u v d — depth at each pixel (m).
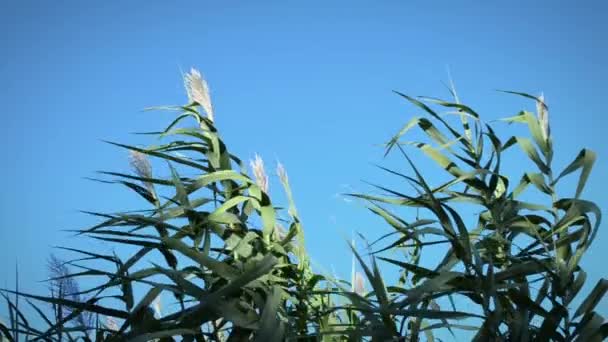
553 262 3.13
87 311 3.03
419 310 2.77
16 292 2.97
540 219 3.29
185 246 2.82
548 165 3.25
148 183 3.49
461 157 3.38
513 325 2.96
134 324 2.82
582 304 2.95
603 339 2.83
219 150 3.50
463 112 3.39
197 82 3.69
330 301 3.81
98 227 3.11
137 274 2.75
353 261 4.12
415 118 3.40
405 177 3.14
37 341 3.04
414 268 3.18
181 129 3.45
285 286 3.48
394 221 3.26
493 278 2.86
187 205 3.14
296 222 3.74
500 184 3.39
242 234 3.38
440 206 3.02
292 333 2.92
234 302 2.79
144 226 3.19
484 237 3.29
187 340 2.78
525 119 3.34
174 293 3.00
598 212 2.96
